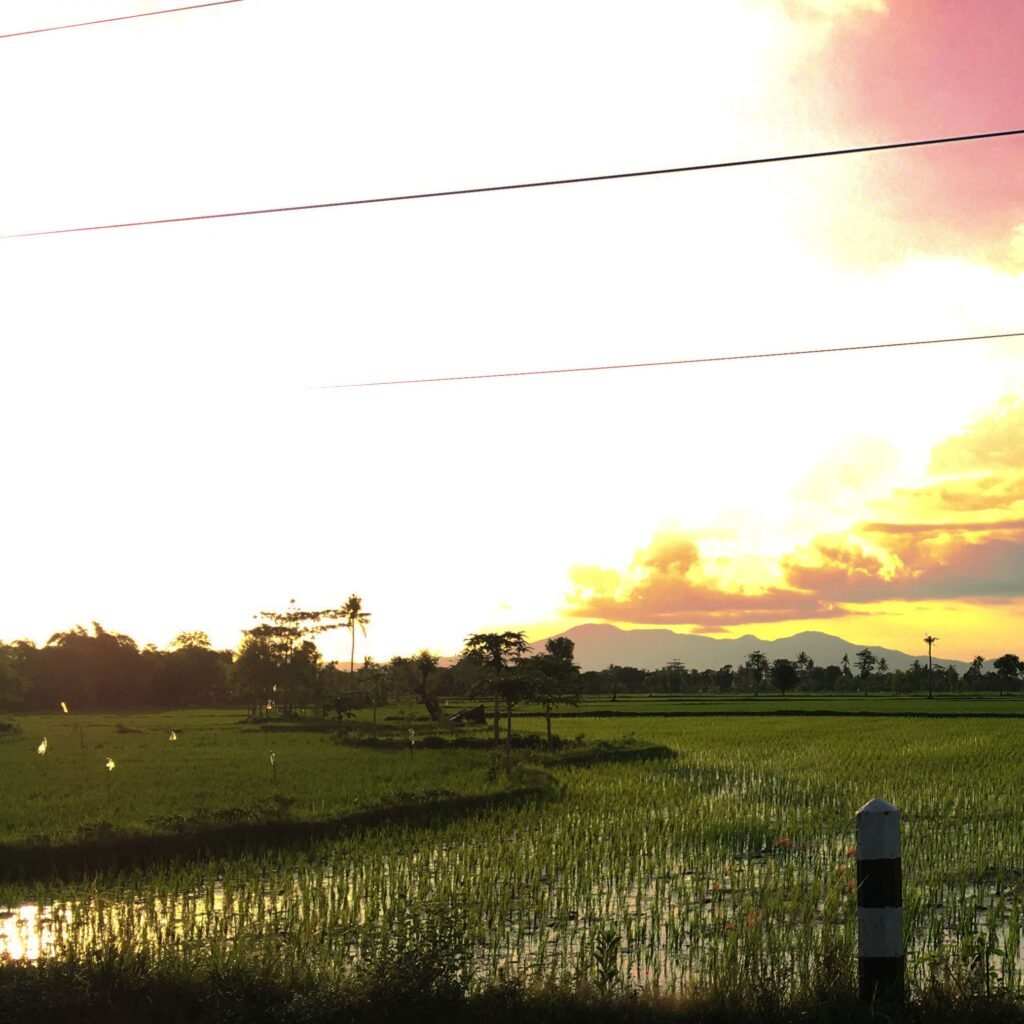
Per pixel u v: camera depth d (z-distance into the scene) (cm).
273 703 10838
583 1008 759
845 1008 708
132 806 2472
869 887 717
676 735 5462
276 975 824
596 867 1639
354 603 10794
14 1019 784
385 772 3325
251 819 2127
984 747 4300
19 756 4250
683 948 1123
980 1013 704
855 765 3531
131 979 823
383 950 822
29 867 1794
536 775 3047
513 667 4578
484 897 1367
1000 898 1334
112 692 13525
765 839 1905
